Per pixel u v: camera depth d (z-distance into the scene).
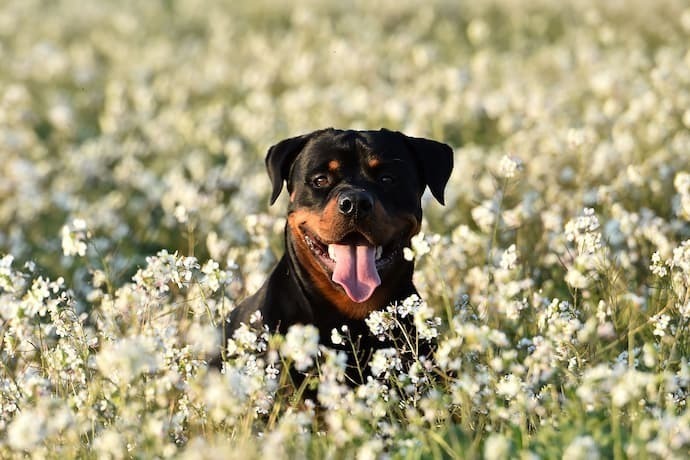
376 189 8.18
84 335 7.32
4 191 15.30
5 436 6.74
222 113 19.86
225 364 6.36
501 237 11.00
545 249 10.45
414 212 8.40
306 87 21.25
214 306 8.00
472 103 17.70
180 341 8.17
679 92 15.53
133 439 6.02
